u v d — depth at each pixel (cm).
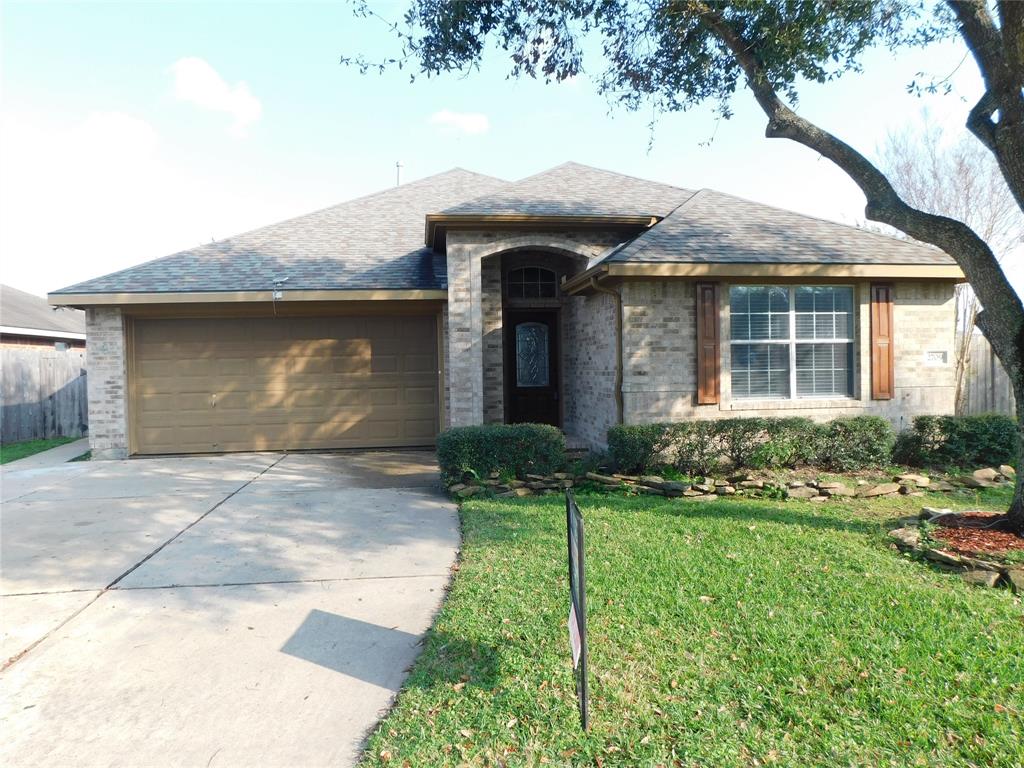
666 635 418
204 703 358
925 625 424
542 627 433
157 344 1245
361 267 1273
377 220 1512
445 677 375
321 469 1067
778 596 475
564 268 1300
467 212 1100
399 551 619
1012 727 314
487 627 436
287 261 1293
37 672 391
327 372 1275
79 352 1797
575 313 1269
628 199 1231
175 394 1248
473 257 1141
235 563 588
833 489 813
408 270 1263
